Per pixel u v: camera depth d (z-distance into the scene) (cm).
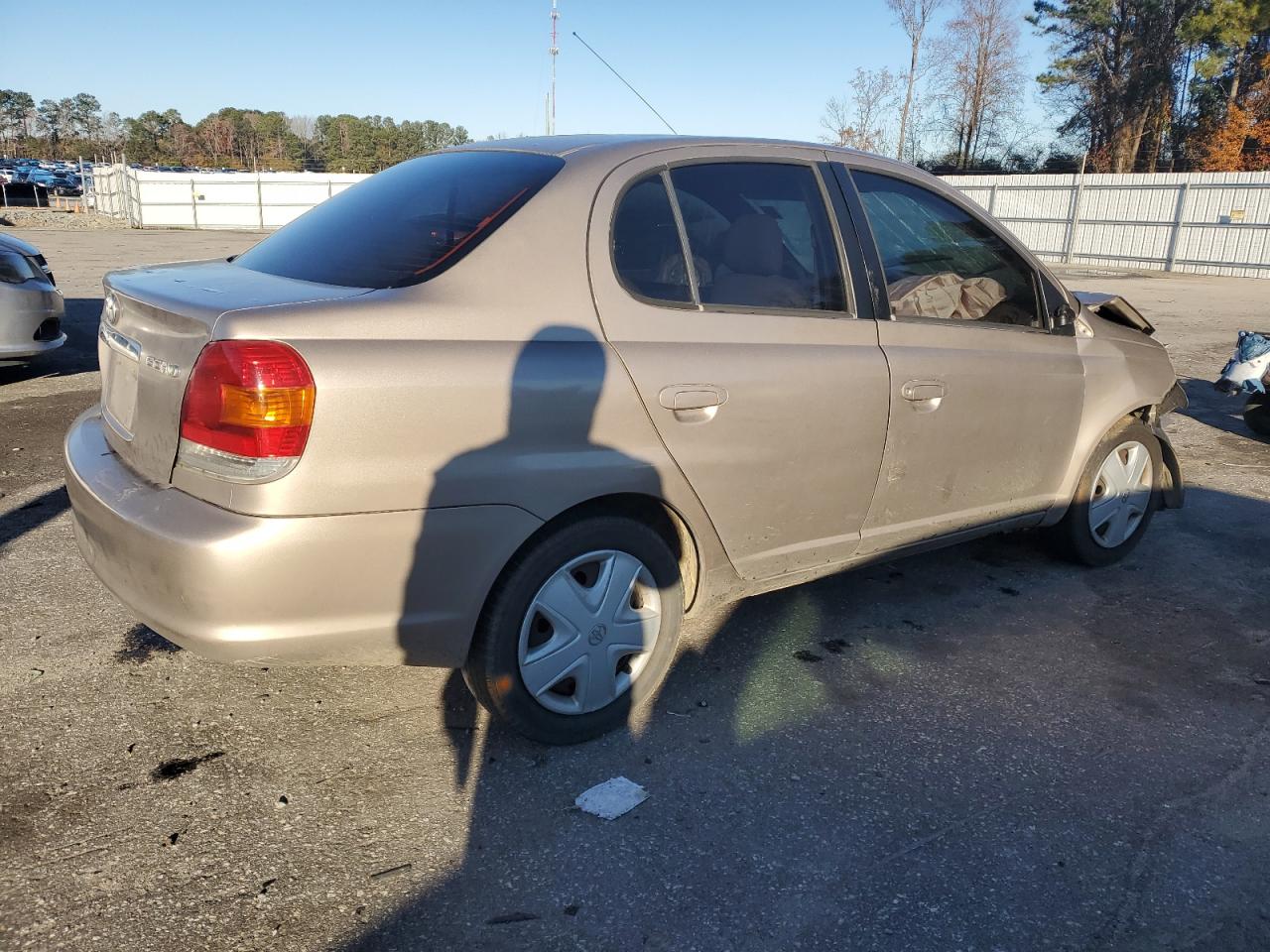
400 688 315
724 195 300
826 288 316
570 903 221
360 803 254
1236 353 725
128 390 266
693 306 283
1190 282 2298
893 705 315
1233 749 295
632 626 284
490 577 249
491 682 261
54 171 6028
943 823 254
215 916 213
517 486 246
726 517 292
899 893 227
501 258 254
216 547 218
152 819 245
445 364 235
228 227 3678
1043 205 2964
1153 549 473
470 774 269
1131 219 2727
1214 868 240
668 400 269
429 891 223
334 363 223
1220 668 349
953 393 342
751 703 312
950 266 357
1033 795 268
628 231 276
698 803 259
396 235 274
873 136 3666
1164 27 4453
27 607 363
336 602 230
